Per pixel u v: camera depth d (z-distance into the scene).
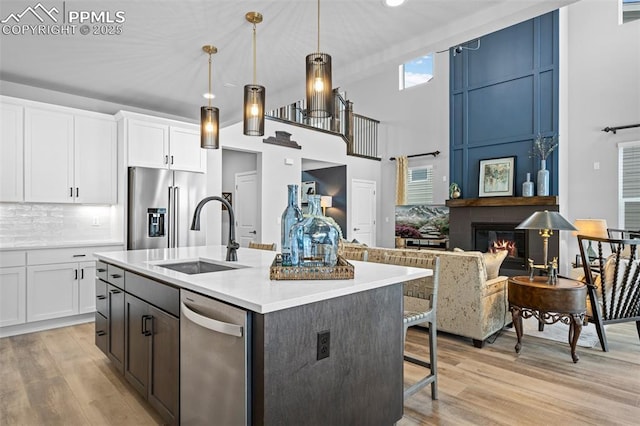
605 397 2.37
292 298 1.37
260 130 2.64
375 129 8.95
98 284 2.87
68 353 3.09
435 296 2.35
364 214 8.41
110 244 4.11
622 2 5.85
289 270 1.71
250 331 1.38
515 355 3.08
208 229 5.35
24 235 3.98
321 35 2.88
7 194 3.60
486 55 6.92
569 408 2.23
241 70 3.59
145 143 4.37
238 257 2.64
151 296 2.05
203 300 1.59
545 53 6.23
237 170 7.16
